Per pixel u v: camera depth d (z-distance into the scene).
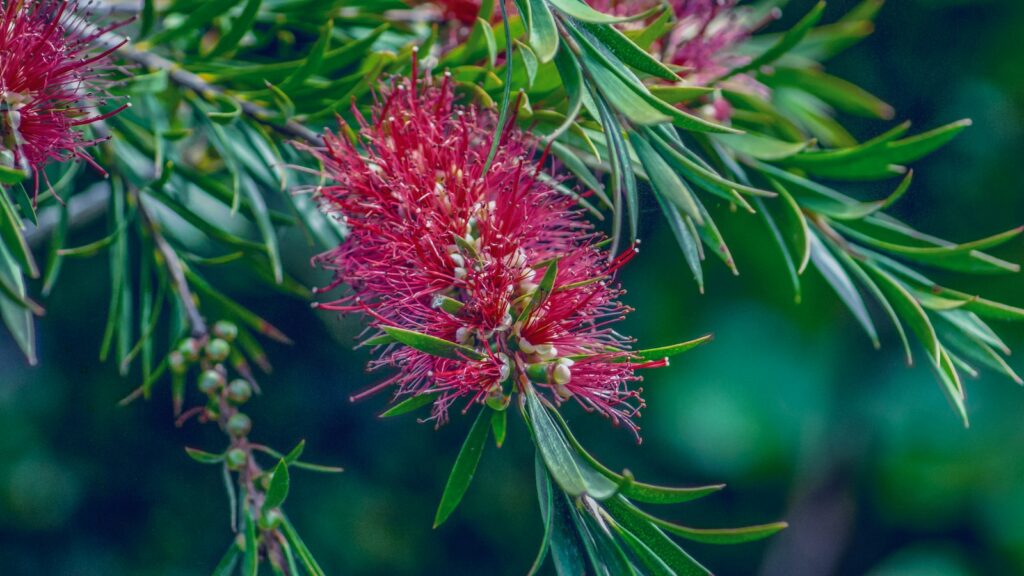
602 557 0.68
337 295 0.80
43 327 1.46
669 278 1.47
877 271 0.76
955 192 1.37
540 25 0.69
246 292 1.45
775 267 1.40
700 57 0.78
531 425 0.68
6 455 1.55
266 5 0.77
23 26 0.70
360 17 0.77
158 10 0.76
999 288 1.33
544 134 0.73
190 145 0.83
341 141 0.72
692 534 0.67
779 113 0.85
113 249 0.78
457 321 0.70
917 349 1.53
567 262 0.70
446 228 0.70
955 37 1.33
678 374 1.54
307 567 0.73
